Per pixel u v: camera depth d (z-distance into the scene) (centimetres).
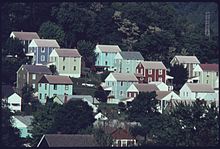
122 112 5584
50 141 4419
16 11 9619
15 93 6438
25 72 8419
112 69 10369
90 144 4247
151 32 10444
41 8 10450
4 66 8238
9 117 4434
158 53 10131
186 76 9112
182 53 9681
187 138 3722
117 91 8875
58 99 7688
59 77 8819
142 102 5350
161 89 9050
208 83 8125
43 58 10238
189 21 10019
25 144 4425
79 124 4744
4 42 8925
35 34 10294
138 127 4328
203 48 9119
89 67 10469
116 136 4281
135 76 9662
